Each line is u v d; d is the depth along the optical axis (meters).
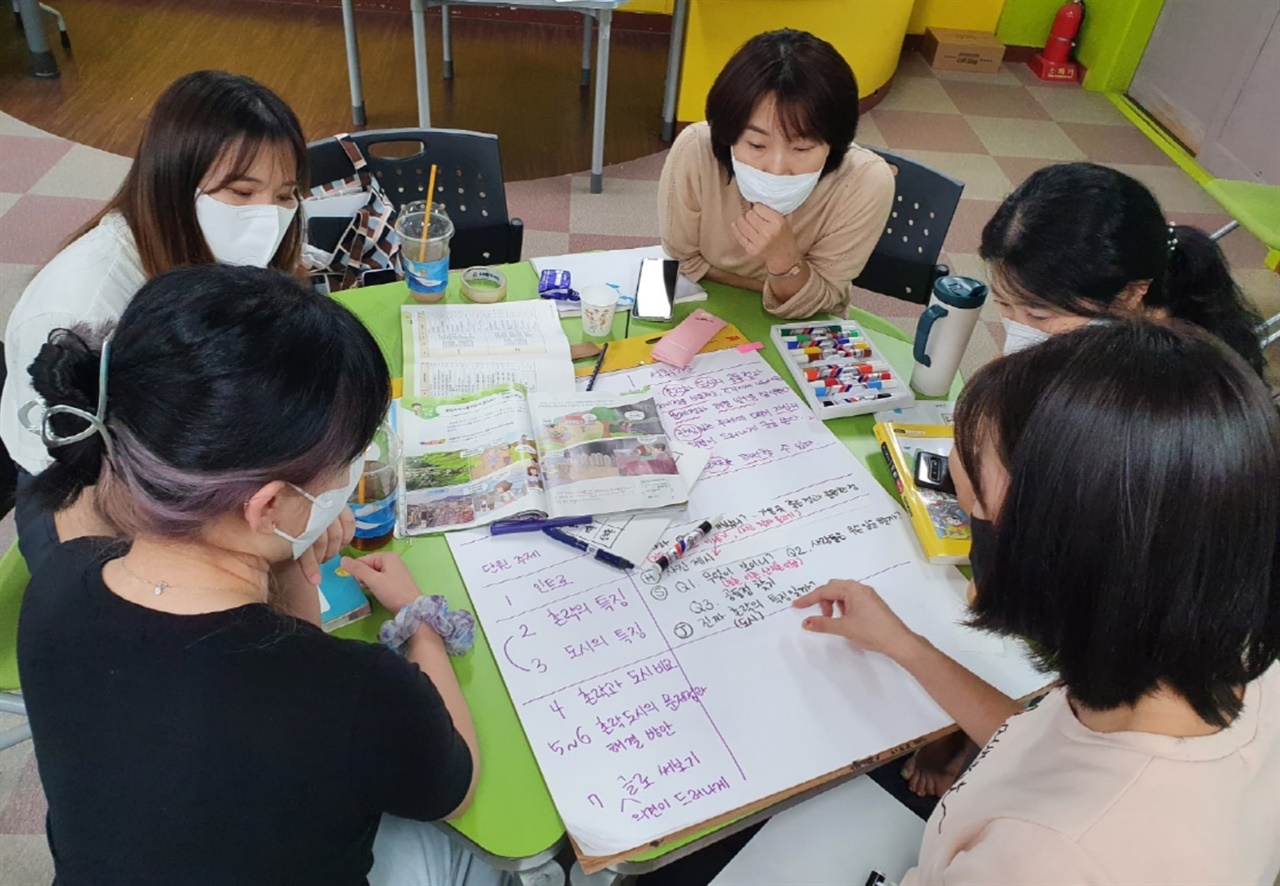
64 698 0.70
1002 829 0.67
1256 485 0.57
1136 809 0.63
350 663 0.72
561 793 0.86
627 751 0.90
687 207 1.67
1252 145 3.84
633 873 0.86
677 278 1.61
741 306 1.61
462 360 1.37
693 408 1.35
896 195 1.86
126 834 0.70
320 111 3.84
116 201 1.25
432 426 1.24
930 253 1.87
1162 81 4.46
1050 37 4.87
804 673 0.99
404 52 4.40
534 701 0.93
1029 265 1.16
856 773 0.92
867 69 4.24
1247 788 0.66
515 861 0.82
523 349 1.41
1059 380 0.62
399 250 1.64
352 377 0.69
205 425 0.63
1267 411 0.58
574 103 4.15
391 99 4.00
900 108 4.42
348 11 3.52
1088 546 0.60
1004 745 0.80
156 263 1.25
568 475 1.18
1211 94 4.11
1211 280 1.21
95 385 0.65
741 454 1.28
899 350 1.55
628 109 4.16
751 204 1.59
